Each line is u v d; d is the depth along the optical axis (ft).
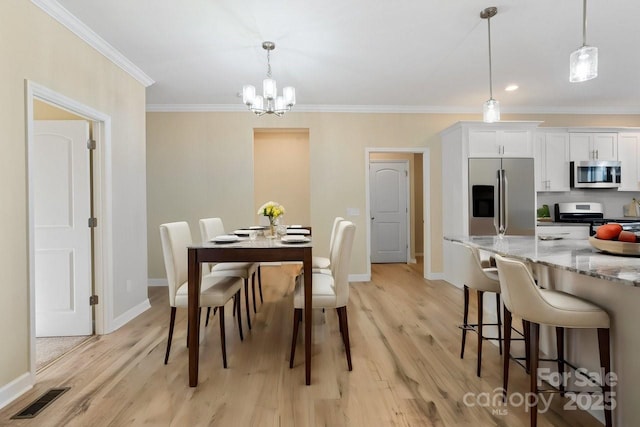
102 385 6.82
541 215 16.20
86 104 8.86
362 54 10.44
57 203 9.36
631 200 16.70
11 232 6.49
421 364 7.70
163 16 8.18
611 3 7.77
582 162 15.31
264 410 5.98
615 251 5.96
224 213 15.97
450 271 15.70
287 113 16.08
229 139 15.92
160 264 15.80
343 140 16.24
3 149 6.35
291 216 19.85
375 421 5.67
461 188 14.33
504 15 8.30
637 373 4.85
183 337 9.39
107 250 9.65
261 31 8.98
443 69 11.66
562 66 11.46
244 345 8.82
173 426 5.54
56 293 9.40
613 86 13.52
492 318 10.06
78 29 8.37
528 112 16.55
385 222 21.47
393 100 15.25
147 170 15.75
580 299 5.49
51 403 6.21
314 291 7.48
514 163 14.26
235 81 12.67
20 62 6.75
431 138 16.48
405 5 7.85
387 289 14.60
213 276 9.46
